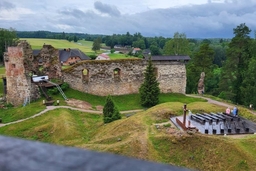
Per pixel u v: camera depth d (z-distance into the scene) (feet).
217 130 73.56
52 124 91.20
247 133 73.20
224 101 143.64
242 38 162.40
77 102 121.08
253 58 156.04
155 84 126.93
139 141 66.90
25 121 96.89
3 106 123.44
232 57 165.37
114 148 65.62
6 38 262.67
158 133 71.31
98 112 113.39
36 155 6.34
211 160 60.13
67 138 82.23
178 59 147.33
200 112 92.07
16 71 122.62
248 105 150.82
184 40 226.38
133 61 141.38
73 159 6.26
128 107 125.90
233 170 57.06
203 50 196.65
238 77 164.96
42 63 135.85
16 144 6.83
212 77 220.84
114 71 142.00
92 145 70.54
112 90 139.23
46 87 124.98
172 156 62.64
